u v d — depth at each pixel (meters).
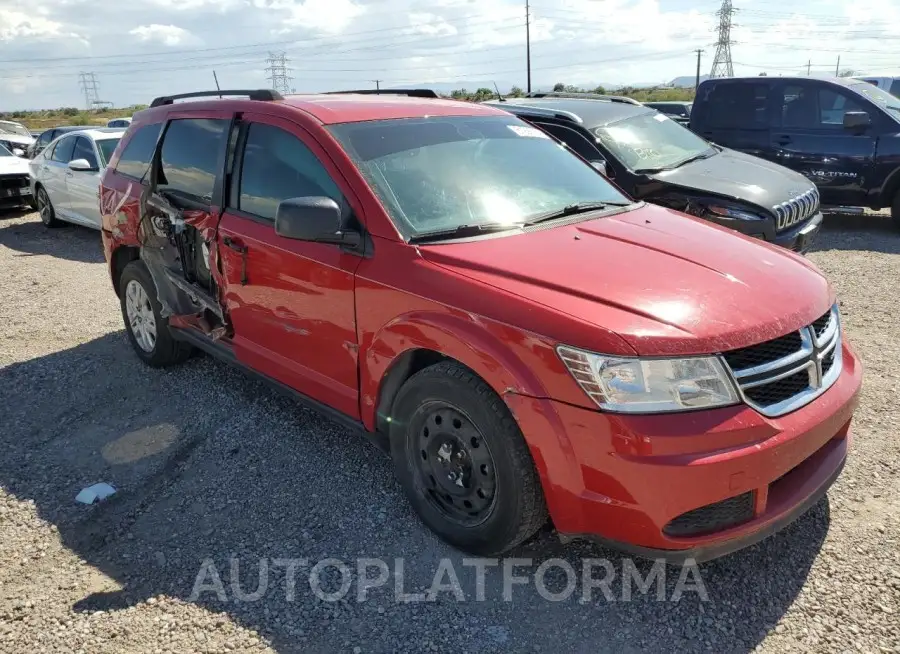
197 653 2.60
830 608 2.74
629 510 2.54
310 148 3.63
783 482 2.86
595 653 2.59
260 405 4.68
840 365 3.07
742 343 2.60
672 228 3.62
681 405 2.51
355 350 3.37
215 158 4.28
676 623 2.71
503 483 2.80
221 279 4.17
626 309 2.65
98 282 8.24
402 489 3.65
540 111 7.72
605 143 7.38
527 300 2.74
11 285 8.15
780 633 2.64
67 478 3.86
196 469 3.92
